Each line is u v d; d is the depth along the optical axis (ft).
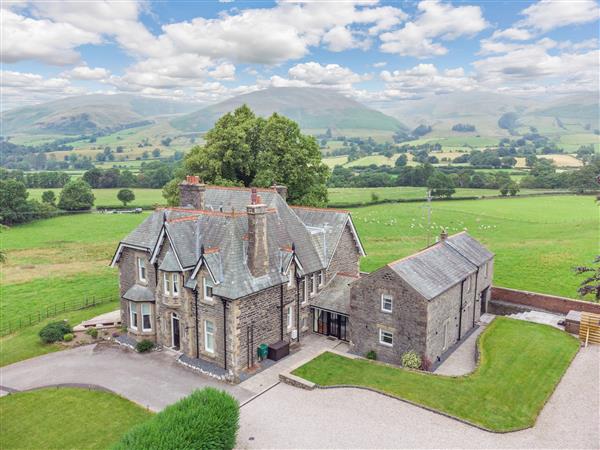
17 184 340.80
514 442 74.95
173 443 64.18
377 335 109.40
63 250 262.26
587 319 114.52
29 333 135.95
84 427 84.53
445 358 110.11
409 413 83.87
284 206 129.80
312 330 128.06
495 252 216.74
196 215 117.50
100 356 115.34
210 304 104.32
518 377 95.86
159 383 100.63
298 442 75.56
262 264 106.73
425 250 120.57
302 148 200.03
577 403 86.79
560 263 193.36
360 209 345.51
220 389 96.68
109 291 181.68
